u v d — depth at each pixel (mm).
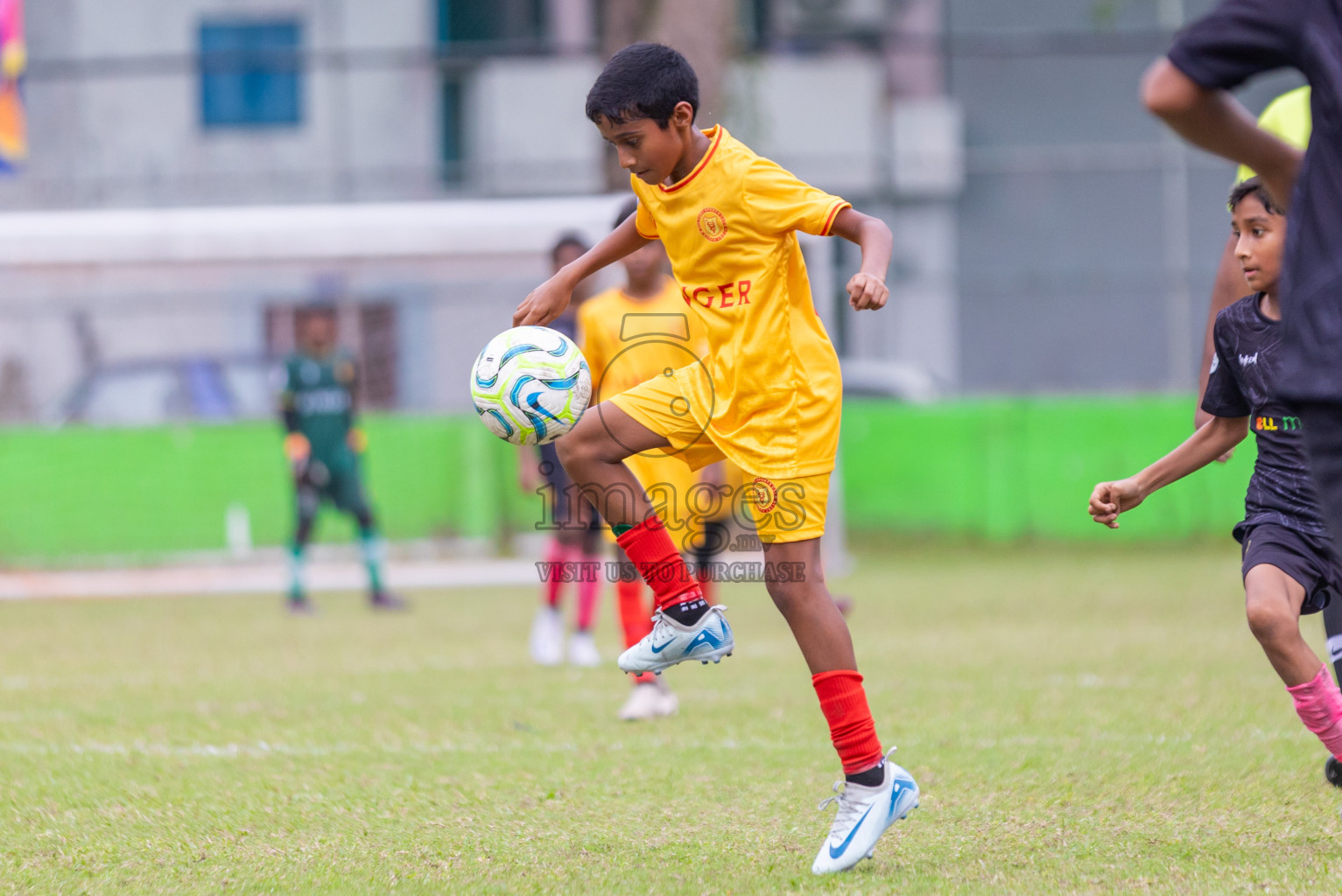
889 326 69250
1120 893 10562
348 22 69562
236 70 68250
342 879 11461
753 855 12156
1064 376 69062
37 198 65500
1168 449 51875
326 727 19516
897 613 33781
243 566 47188
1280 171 9336
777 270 11781
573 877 11469
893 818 11594
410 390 49500
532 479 27562
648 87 11422
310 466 37406
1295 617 12328
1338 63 8602
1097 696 20734
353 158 68688
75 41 68500
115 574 45594
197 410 49906
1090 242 70812
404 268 48688
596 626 33719
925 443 52812
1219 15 8688
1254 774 14859
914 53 70500
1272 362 12609
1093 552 50250
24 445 46719
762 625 32562
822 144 72375
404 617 36156
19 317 50344
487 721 19875
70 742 18438
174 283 48781
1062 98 73875
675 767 16094
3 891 11234
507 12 70062
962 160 70688
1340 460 8898
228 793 15016
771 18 73500
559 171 65562
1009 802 13961
